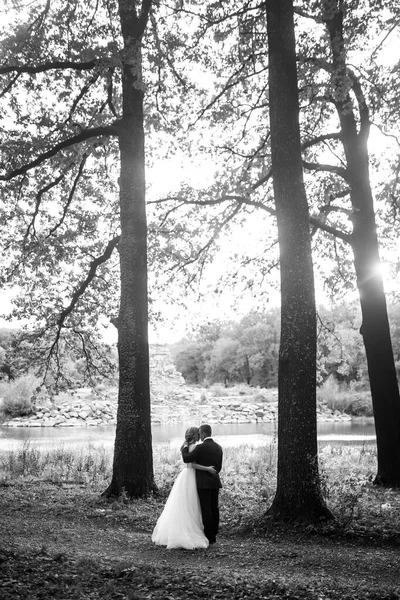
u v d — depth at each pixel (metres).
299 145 10.88
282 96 10.84
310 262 10.66
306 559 8.11
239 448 25.02
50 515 11.36
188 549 8.65
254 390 86.50
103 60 13.24
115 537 9.52
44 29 15.30
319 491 10.09
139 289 13.87
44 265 19.42
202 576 6.92
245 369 107.31
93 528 10.26
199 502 8.99
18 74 15.08
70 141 14.61
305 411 10.26
